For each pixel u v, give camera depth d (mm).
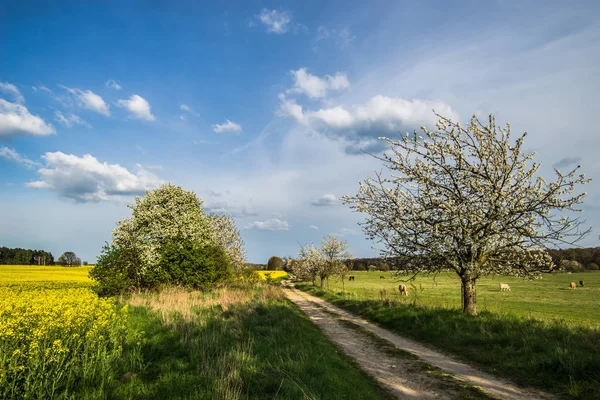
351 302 23297
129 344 9070
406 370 8742
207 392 5910
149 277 26047
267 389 6352
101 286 23578
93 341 7715
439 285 52906
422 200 14312
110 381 6688
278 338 10555
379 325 15812
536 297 35656
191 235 31562
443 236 13438
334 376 7152
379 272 93125
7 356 6340
